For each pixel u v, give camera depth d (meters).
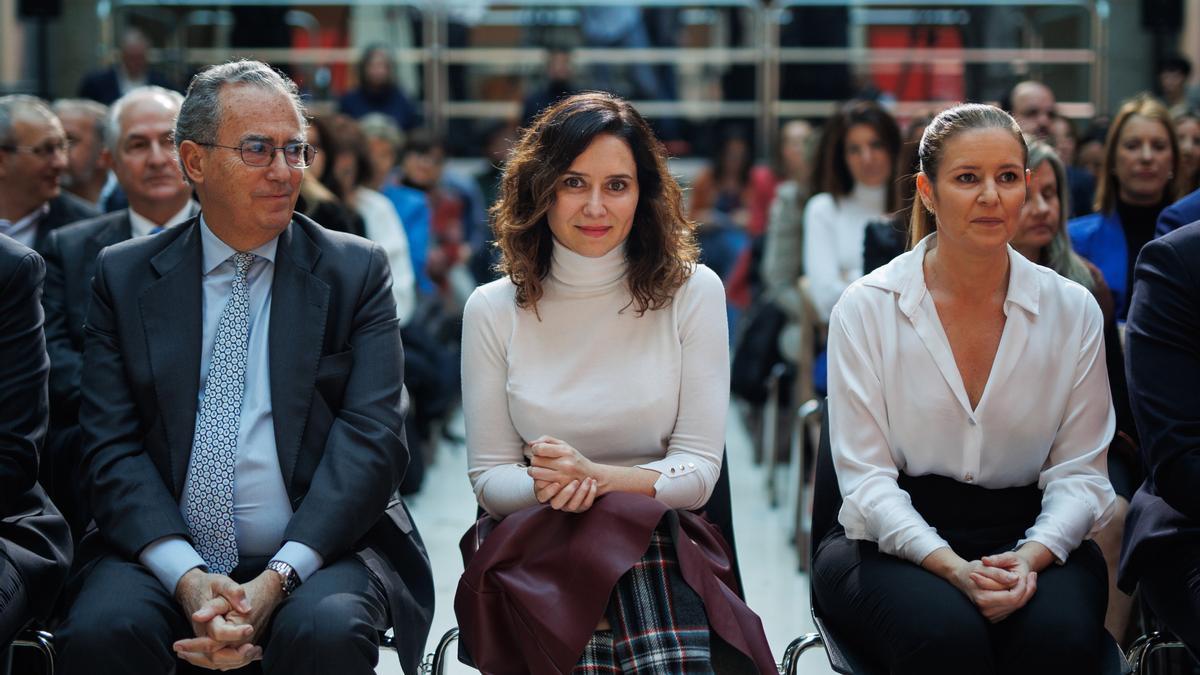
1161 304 3.79
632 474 3.64
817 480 4.02
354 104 11.30
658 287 3.84
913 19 12.00
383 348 3.87
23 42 11.46
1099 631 3.51
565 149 3.75
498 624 3.52
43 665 3.96
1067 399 3.77
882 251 5.33
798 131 10.27
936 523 3.81
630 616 3.47
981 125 3.64
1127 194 5.49
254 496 3.74
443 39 12.16
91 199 6.63
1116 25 11.54
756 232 10.71
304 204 5.77
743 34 12.25
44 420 3.81
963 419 3.74
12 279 3.73
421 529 6.96
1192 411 3.70
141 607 3.44
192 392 3.75
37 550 3.79
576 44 12.33
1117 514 4.31
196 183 3.79
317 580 3.54
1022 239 4.67
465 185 10.59
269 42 11.77
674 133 12.27
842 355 3.84
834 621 3.79
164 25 11.68
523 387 3.83
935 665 3.40
